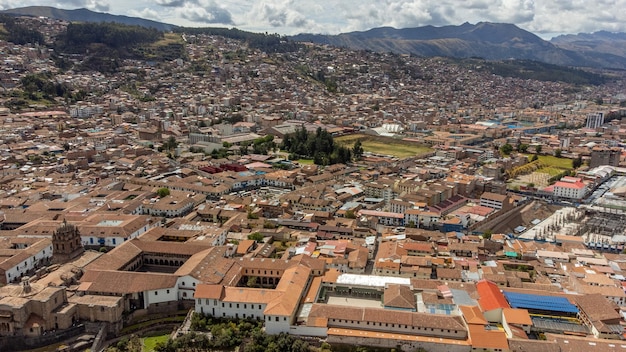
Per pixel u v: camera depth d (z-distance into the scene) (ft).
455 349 626.23
